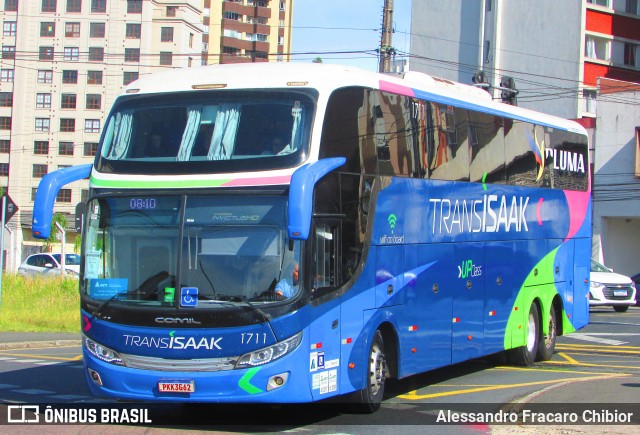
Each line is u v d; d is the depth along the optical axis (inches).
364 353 422.0
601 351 740.0
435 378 576.1
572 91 2138.3
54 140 3725.4
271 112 394.0
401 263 458.9
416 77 520.7
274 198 378.6
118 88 3722.9
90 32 3732.8
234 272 376.8
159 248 387.2
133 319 383.9
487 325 559.2
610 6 2194.9
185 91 410.6
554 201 664.4
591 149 1846.7
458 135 529.3
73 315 1000.2
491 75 2289.6
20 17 3742.6
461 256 526.3
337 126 405.1
